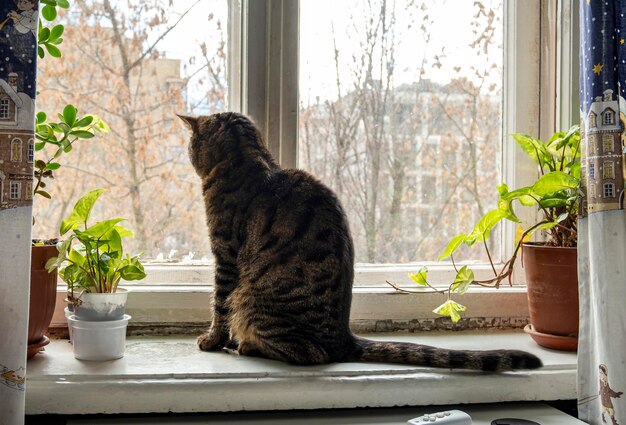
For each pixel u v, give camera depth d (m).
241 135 1.39
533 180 1.61
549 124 1.61
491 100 1.64
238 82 1.54
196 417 1.22
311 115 1.57
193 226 1.55
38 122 1.26
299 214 1.31
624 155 1.20
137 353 1.32
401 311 1.54
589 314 1.24
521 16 1.60
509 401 1.29
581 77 1.26
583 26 1.25
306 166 1.57
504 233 1.64
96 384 1.15
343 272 1.29
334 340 1.27
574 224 1.37
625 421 1.17
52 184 1.49
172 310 1.47
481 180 1.64
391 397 1.23
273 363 1.27
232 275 1.34
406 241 1.62
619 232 1.18
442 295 1.55
